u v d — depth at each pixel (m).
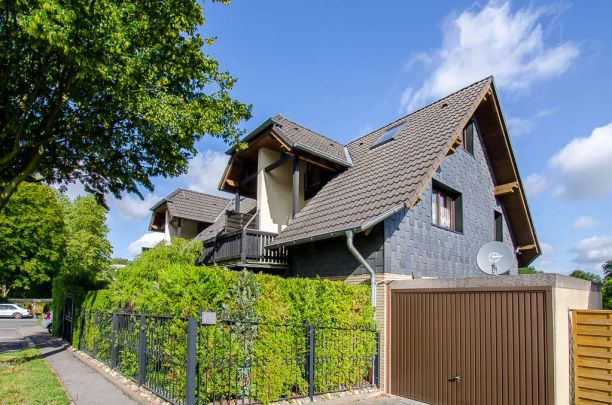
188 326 6.63
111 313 11.02
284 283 8.59
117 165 12.48
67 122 11.16
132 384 8.62
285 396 8.20
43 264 36.09
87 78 9.49
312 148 13.09
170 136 11.48
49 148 11.88
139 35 9.51
